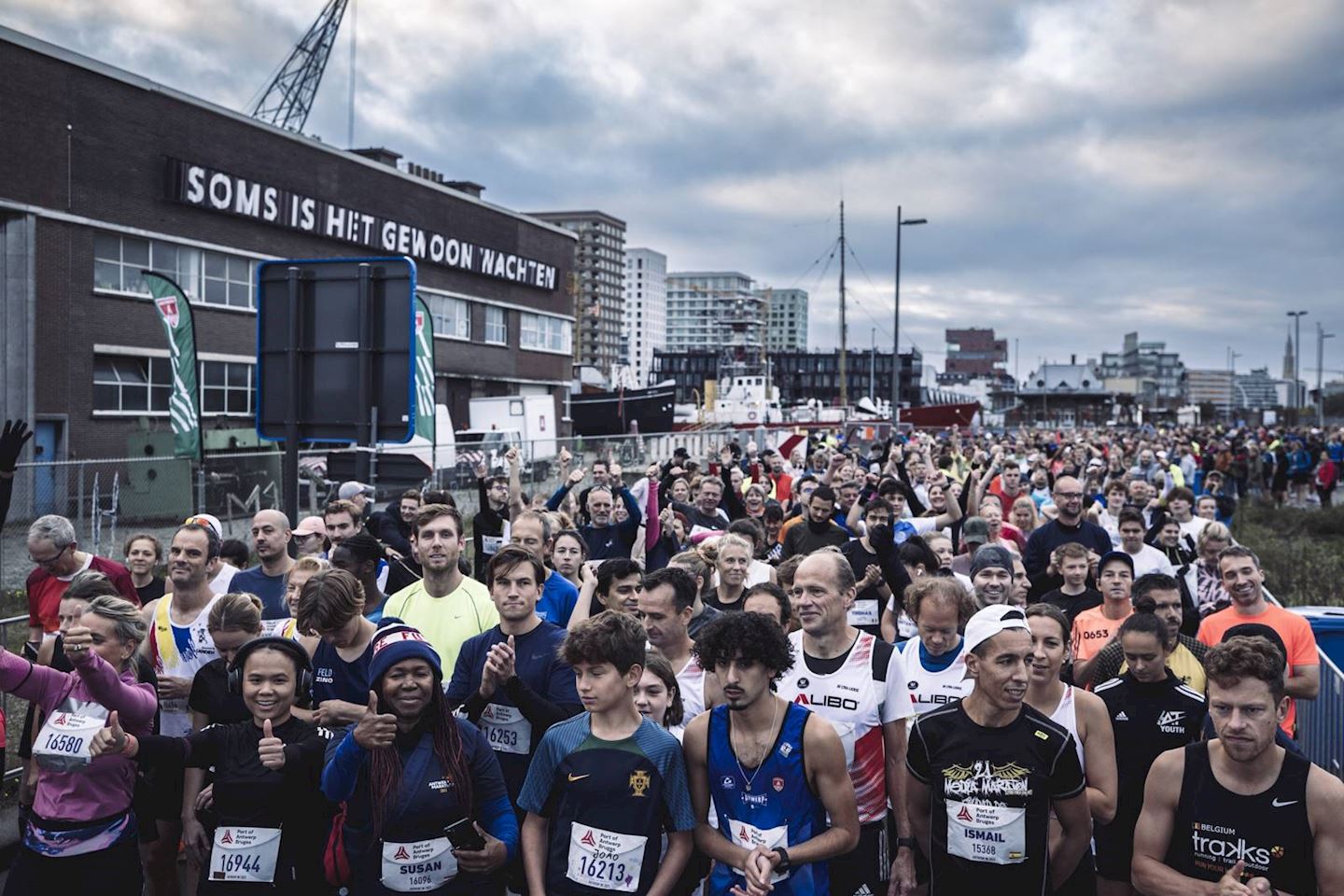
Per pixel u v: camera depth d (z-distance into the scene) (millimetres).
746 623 3844
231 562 7438
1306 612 8625
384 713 3934
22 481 14055
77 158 26375
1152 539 9523
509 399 36438
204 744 4273
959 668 5230
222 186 30547
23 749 4945
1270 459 29281
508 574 4750
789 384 130375
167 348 28594
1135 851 3869
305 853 4289
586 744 3906
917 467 16500
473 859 3816
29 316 25141
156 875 5391
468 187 47250
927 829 4199
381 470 8281
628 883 3783
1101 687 5062
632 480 22688
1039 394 104750
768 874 3707
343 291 8273
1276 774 3609
